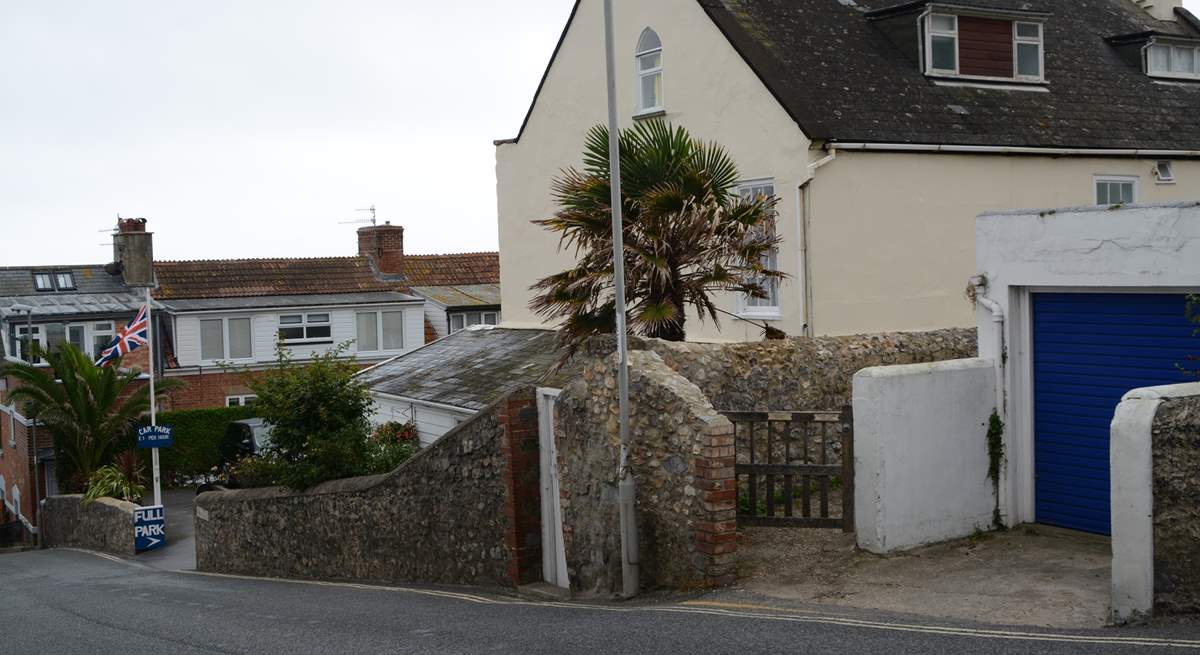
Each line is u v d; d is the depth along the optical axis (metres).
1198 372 9.98
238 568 20.78
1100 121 20.05
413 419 22.53
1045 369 11.46
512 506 13.34
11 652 10.57
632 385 11.40
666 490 10.98
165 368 41.41
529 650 8.46
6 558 27.48
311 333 43.50
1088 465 11.10
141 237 27.53
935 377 10.95
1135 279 10.25
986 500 11.34
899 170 17.70
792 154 17.11
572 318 14.05
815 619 8.70
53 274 44.31
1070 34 22.78
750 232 14.41
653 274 13.46
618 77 20.97
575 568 12.20
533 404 13.47
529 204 23.97
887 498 10.52
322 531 17.92
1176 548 7.82
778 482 12.68
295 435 18.92
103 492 29.30
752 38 18.33
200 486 33.81
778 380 13.12
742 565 10.75
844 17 20.22
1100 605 8.55
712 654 7.70
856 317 17.33
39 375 31.75
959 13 19.36
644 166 13.83
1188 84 22.59
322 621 11.26
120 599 15.24
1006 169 18.70
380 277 47.03
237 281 44.88
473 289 48.66
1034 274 11.16
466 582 14.40
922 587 9.50
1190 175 20.72
